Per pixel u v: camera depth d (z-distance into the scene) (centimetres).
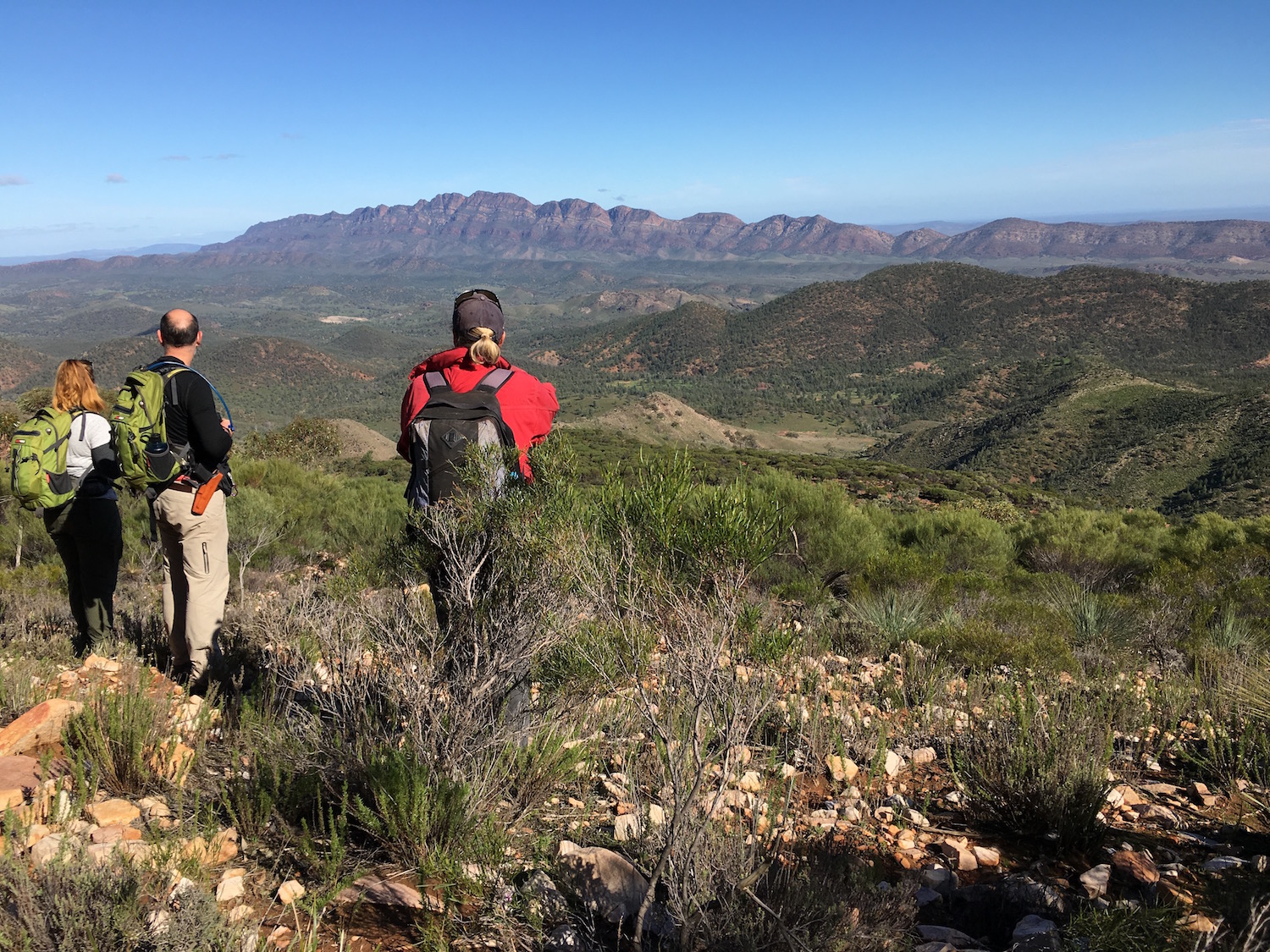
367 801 223
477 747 238
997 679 465
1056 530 1245
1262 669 353
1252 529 1308
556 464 269
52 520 410
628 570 238
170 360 369
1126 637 627
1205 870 216
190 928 155
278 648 399
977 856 233
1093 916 169
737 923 173
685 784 221
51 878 160
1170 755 333
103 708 259
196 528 365
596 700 284
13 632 451
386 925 180
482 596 262
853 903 181
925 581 777
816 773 301
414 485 281
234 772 238
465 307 291
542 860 206
